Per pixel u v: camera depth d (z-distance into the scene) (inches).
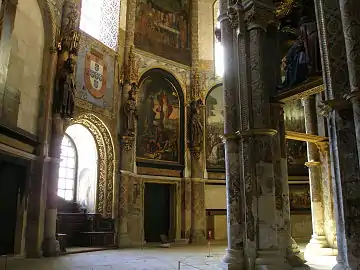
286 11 436.5
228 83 414.9
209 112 921.5
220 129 919.0
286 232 393.7
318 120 618.5
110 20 817.5
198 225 840.9
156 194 843.4
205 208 863.1
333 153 272.5
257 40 401.4
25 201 533.3
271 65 414.0
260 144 378.6
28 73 546.0
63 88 599.2
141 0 867.4
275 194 395.5
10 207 507.2
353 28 255.3
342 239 262.1
